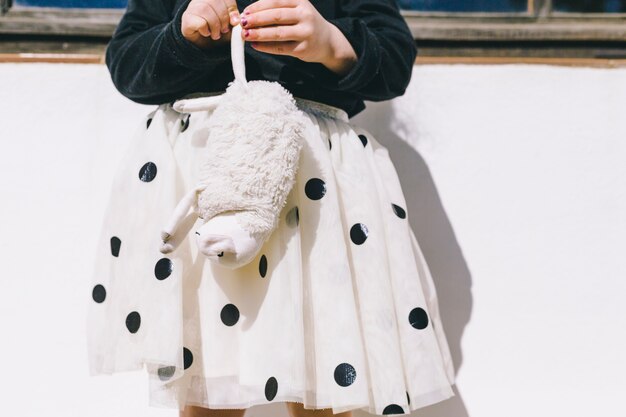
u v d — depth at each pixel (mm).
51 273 1268
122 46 988
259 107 819
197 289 880
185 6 898
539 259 1297
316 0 1021
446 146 1329
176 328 828
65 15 1426
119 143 1320
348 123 1034
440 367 952
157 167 918
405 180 1322
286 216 878
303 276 876
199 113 937
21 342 1242
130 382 1231
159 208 889
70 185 1301
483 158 1327
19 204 1288
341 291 864
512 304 1283
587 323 1278
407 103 1342
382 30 1053
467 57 1416
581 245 1305
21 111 1315
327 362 849
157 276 854
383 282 911
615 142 1334
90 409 1226
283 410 1228
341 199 937
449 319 1280
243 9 975
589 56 1448
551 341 1272
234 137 812
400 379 878
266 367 816
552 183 1321
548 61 1347
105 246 962
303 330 844
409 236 1032
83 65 1331
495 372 1259
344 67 952
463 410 1244
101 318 945
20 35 1417
